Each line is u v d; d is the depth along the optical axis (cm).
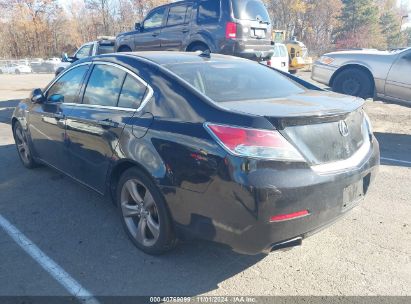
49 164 475
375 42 6303
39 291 279
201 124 275
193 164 271
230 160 255
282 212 254
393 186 482
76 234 360
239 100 311
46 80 2431
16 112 531
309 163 266
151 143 300
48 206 420
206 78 336
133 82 342
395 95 809
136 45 1068
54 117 430
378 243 346
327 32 6625
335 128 287
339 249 336
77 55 1402
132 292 279
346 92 883
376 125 866
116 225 378
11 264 311
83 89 402
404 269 307
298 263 315
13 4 6288
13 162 575
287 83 387
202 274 300
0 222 383
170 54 388
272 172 252
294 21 6706
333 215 281
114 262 315
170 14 971
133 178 322
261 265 312
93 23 6900
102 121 353
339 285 287
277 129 258
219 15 871
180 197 282
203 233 277
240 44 876
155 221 318
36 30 6406
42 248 336
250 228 255
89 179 389
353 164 295
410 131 808
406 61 782
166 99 307
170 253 328
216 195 262
